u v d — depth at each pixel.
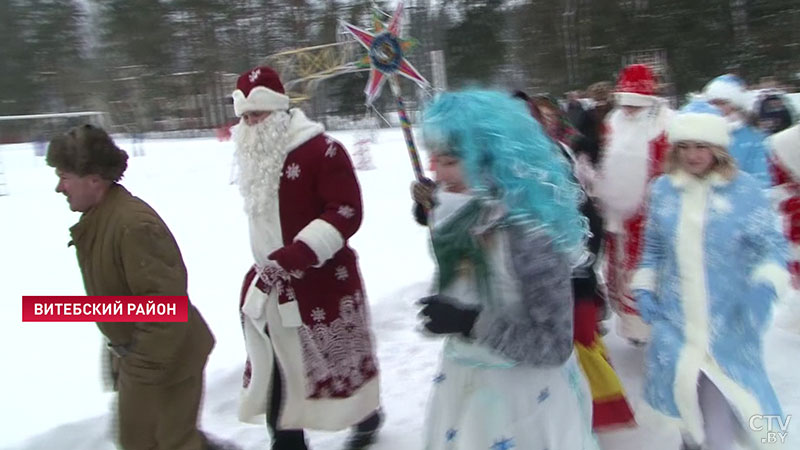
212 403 4.04
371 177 14.19
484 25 35.03
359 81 31.17
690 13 28.39
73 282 7.07
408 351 4.75
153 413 2.73
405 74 3.57
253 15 43.81
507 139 2.22
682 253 2.85
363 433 3.50
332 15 40.75
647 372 2.99
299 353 3.07
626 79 4.25
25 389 4.32
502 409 2.38
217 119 44.22
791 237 4.56
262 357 3.12
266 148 2.97
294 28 43.06
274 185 2.98
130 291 2.57
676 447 3.39
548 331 2.21
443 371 2.54
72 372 4.59
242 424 3.84
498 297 2.21
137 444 2.76
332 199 2.92
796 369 4.15
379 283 6.23
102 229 2.54
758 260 2.74
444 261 2.29
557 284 2.20
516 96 3.19
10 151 26.81
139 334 2.54
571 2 32.62
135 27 44.47
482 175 2.22
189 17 44.16
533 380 2.36
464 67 34.44
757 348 2.82
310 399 3.08
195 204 11.86
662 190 2.97
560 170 2.36
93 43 48.38
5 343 5.21
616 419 3.28
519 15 35.06
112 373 2.96
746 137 4.10
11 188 15.09
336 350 3.09
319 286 3.06
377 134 24.55
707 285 2.79
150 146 26.66
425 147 2.34
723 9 28.23
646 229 3.03
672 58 28.78
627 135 4.21
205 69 43.53
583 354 3.25
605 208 4.23
